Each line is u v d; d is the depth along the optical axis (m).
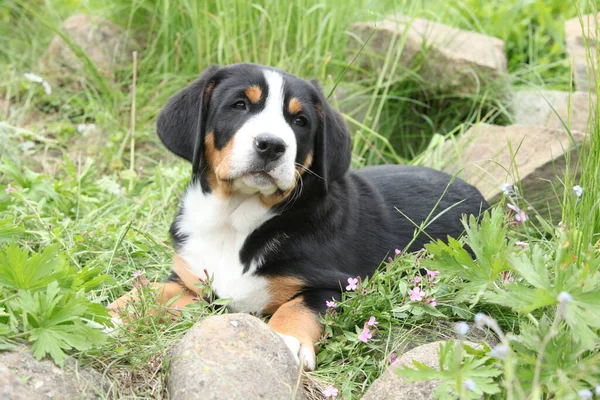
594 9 1.11
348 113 1.66
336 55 1.72
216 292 1.11
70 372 0.90
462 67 1.67
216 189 1.12
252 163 1.05
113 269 1.19
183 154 1.13
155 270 1.22
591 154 1.08
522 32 2.08
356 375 0.99
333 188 1.16
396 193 1.24
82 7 2.00
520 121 1.67
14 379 0.84
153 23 1.79
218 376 0.88
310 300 1.07
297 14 1.71
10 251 0.93
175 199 1.39
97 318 0.95
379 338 1.04
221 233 1.12
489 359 0.89
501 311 1.06
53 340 0.90
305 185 1.11
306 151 1.11
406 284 1.06
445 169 1.50
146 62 1.77
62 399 0.87
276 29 1.68
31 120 1.70
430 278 1.05
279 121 1.07
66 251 1.14
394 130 1.72
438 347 0.94
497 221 0.98
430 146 1.54
